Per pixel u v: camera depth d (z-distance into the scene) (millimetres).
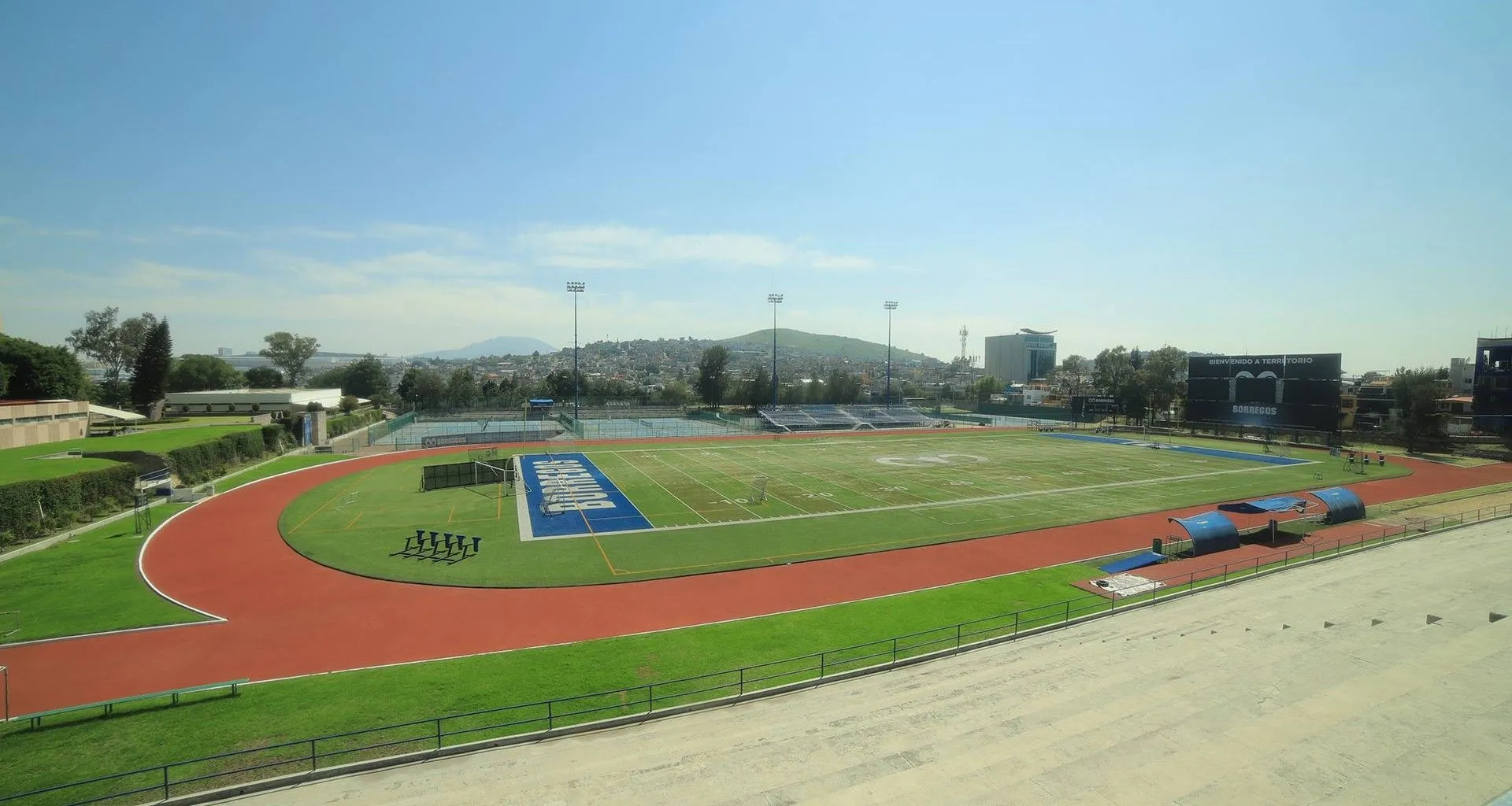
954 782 15797
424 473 54906
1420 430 84875
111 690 21781
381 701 21156
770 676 23312
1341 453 80062
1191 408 95750
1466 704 18453
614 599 31047
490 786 16344
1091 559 38094
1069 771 16031
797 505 50500
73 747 18297
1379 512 50375
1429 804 14078
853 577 34688
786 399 155875
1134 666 23094
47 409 61438
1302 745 16750
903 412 130750
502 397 159250
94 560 34875
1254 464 72750
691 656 25000
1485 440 82688
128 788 16516
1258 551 39719
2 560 34719
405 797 15945
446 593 31438
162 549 37156
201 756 17984
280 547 38031
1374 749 16375
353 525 43094
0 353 71375
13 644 25031
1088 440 97250
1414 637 23938
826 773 16453
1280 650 23656
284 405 104375
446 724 19828
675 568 35469
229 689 21781
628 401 161875
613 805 15250
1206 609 29500
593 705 21156
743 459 74500
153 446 55594
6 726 19250
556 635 26828
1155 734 17750
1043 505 51375
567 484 57625
